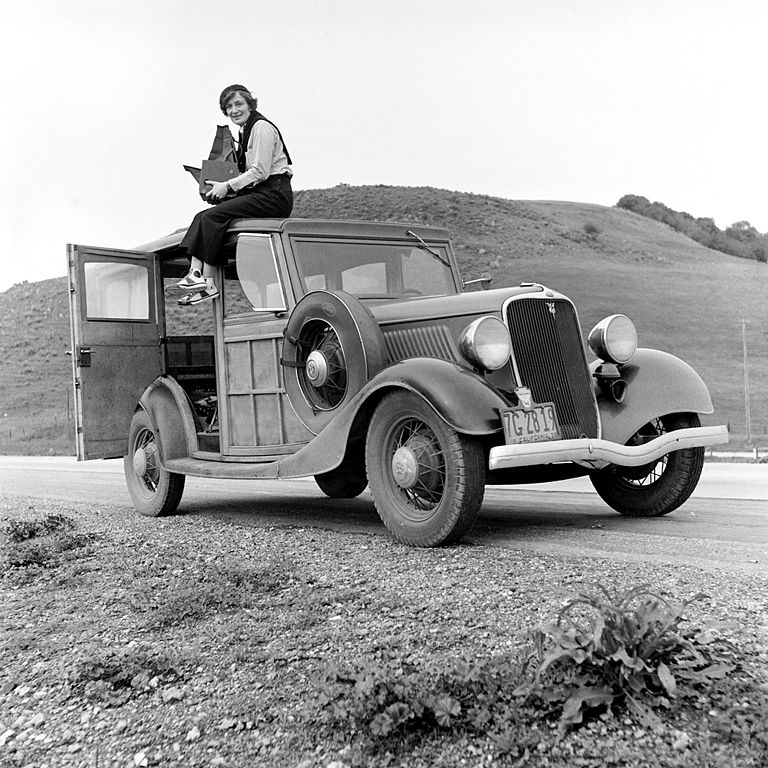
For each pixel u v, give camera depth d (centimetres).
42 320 4019
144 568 413
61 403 3050
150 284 690
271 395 561
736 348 3369
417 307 504
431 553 414
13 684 279
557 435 454
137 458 655
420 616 303
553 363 466
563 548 420
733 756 194
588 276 4712
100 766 222
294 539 474
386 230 600
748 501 629
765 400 2598
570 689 223
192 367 705
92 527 574
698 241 9712
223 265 598
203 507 679
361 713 223
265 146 574
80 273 638
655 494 534
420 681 238
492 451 415
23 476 1187
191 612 330
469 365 459
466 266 4981
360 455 523
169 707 249
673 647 234
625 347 502
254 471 532
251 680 260
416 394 432
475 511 425
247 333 576
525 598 315
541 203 8519
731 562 373
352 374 475
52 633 324
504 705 222
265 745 222
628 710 217
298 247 555
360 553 422
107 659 289
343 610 319
